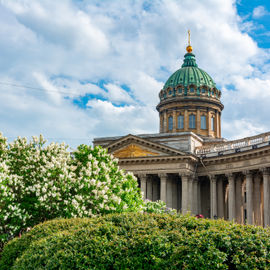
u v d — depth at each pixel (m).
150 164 66.44
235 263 14.11
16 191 32.28
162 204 46.91
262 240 14.92
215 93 88.50
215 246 14.73
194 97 85.88
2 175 29.03
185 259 14.58
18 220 30.53
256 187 58.50
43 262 16.86
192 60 96.44
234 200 60.53
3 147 34.16
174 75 91.25
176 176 67.88
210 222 17.34
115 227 17.33
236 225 16.62
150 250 15.45
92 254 15.88
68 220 22.06
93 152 34.12
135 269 15.34
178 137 68.44
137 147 67.31
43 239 18.73
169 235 16.20
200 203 67.75
